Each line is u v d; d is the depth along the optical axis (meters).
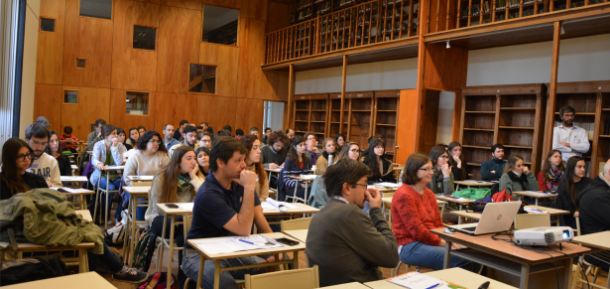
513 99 8.02
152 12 12.41
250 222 2.61
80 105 11.70
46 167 4.32
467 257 2.81
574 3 6.59
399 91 9.63
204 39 13.13
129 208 4.37
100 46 11.86
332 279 2.20
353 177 2.29
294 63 12.20
